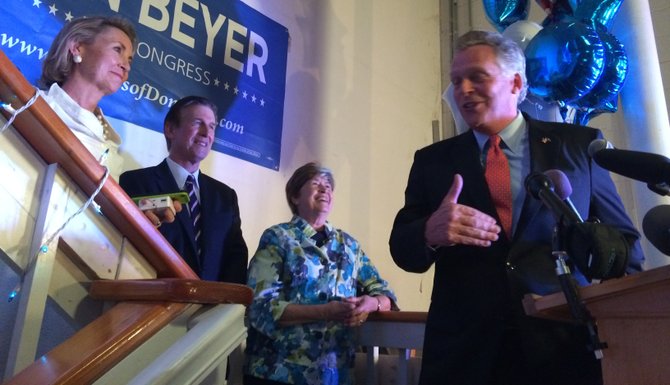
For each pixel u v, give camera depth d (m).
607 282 0.72
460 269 1.21
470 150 1.31
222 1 2.67
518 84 1.35
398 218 1.37
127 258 0.88
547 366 1.05
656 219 0.75
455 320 1.17
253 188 2.62
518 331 1.10
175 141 1.81
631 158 0.77
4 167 0.78
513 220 1.19
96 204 0.84
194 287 0.74
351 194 3.21
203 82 2.50
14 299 0.83
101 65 1.45
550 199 0.85
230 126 2.58
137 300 0.77
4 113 0.76
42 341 0.99
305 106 3.03
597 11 2.12
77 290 0.84
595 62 1.95
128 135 2.18
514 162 1.27
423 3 4.23
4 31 1.89
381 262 3.31
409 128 3.79
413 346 1.72
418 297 3.52
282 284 1.67
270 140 2.77
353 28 3.51
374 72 3.60
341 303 1.56
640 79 2.31
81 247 0.83
